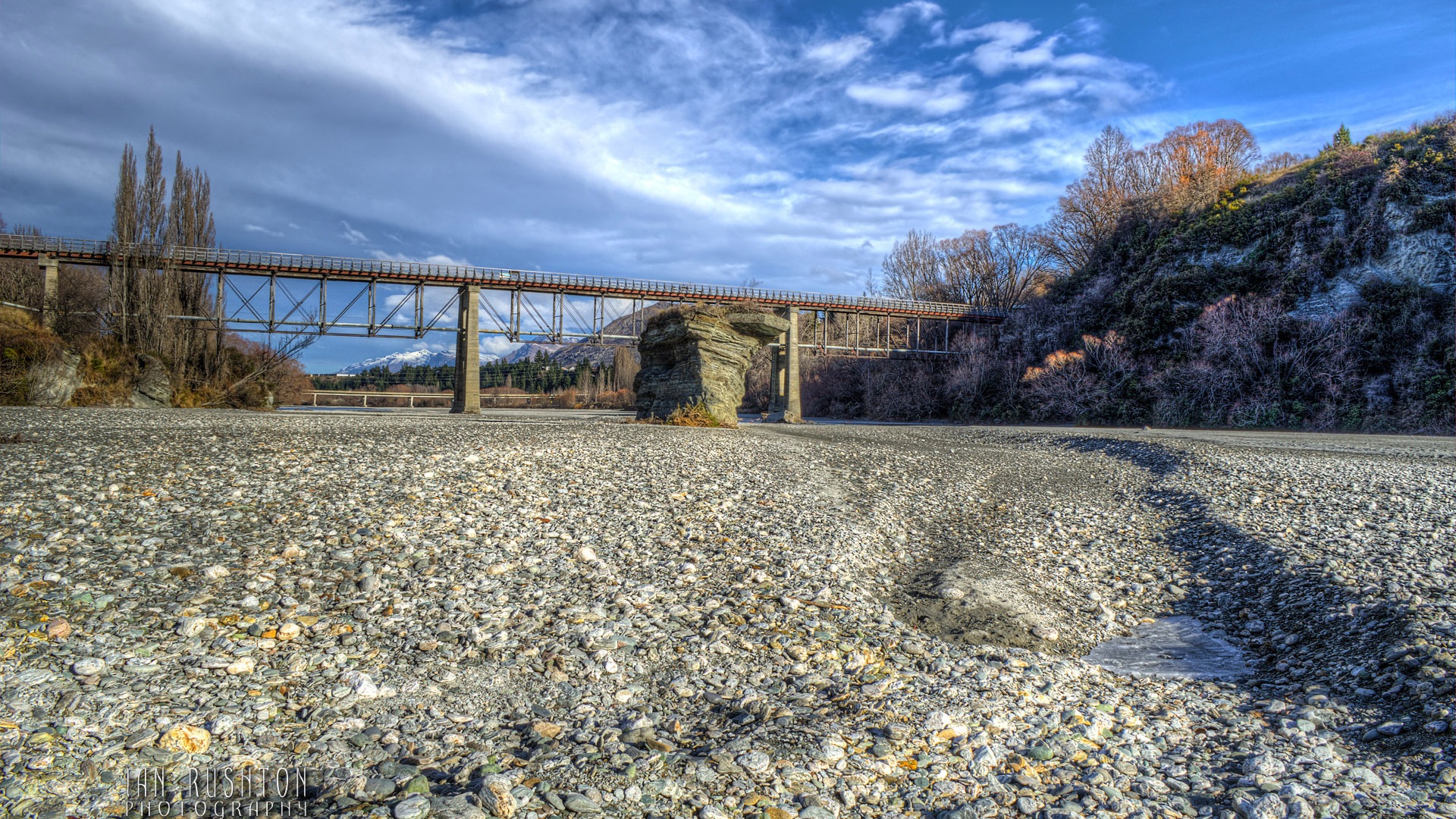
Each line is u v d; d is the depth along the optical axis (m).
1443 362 51.88
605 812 4.48
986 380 83.81
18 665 6.02
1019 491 19.83
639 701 6.43
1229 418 60.69
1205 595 10.93
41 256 45.12
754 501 15.01
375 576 8.88
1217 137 98.81
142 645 6.61
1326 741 6.00
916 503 16.75
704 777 4.97
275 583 8.45
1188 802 4.94
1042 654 8.21
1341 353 56.62
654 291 63.06
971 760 5.49
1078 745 5.81
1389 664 7.34
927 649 8.04
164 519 10.31
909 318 90.56
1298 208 69.94
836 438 37.03
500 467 16.20
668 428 33.41
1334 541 12.27
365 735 5.47
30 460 13.88
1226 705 6.95
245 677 6.27
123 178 48.56
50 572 8.01
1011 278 102.19
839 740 5.65
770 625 8.35
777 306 70.06
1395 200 63.25
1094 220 96.25
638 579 9.69
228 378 51.66
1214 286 70.56
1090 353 75.81
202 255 48.94
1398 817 4.66
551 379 158.38
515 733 5.70
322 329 52.88
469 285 56.38
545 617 8.14
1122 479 22.42
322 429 23.20
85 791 4.43
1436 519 13.97
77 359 41.41
